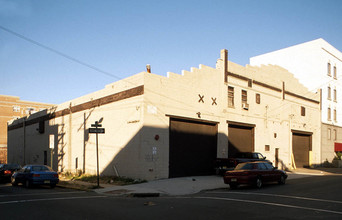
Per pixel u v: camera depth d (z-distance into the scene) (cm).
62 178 2433
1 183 2217
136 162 1914
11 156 4525
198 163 2266
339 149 4344
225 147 2488
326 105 4103
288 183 1850
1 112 7406
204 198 1268
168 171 2038
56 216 881
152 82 1983
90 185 1797
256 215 887
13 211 956
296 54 4228
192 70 2266
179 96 2147
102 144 2339
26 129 4012
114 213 932
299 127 3506
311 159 3688
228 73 2600
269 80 3109
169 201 1202
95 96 2512
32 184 1739
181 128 2167
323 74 4047
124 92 2125
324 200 1154
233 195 1342
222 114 2492
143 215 900
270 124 3050
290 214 898
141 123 1917
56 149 3136
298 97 3544
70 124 2777
